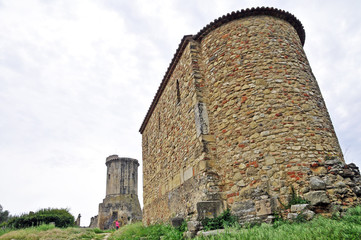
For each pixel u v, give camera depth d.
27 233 12.20
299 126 6.93
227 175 7.25
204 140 7.76
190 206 8.14
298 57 8.15
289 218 5.66
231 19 8.62
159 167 12.18
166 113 11.69
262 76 7.59
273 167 6.56
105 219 32.53
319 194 5.79
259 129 7.04
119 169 35.50
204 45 9.09
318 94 7.82
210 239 5.01
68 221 21.23
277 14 8.55
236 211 6.68
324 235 3.98
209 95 8.42
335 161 6.46
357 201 5.91
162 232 8.45
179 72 10.20
